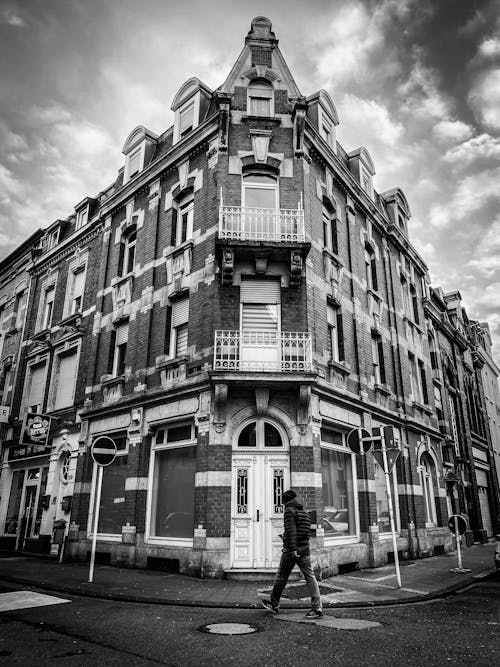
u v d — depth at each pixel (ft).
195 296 41.70
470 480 78.07
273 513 34.45
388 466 31.42
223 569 32.71
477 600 27.40
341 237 49.65
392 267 61.62
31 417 53.47
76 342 56.90
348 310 47.91
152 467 41.55
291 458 35.27
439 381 70.85
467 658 16.10
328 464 40.11
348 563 38.06
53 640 17.84
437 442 64.13
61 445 53.42
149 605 24.75
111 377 49.60
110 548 42.11
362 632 19.29
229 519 33.88
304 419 35.88
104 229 57.93
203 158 45.96
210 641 17.85
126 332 50.08
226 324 38.50
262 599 25.13
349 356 45.98
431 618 22.18
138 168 54.95
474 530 74.74
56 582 30.83
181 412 39.09
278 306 39.73
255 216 40.14
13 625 20.03
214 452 34.96
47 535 51.21
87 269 59.88
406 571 38.40
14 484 61.26
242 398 36.37
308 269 41.52
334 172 50.19
